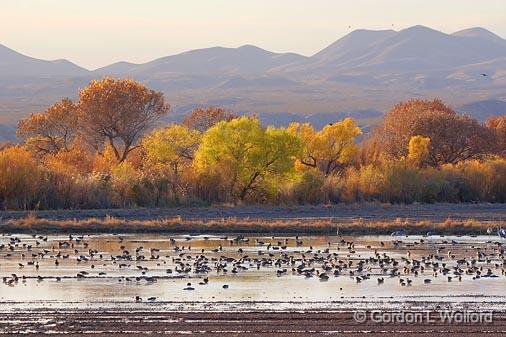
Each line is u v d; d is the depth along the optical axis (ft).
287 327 76.28
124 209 180.14
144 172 204.13
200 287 96.68
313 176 205.05
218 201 195.83
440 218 171.63
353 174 214.90
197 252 124.88
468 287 97.30
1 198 180.55
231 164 200.23
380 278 101.86
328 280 101.35
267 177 203.10
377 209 187.62
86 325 77.00
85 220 156.04
